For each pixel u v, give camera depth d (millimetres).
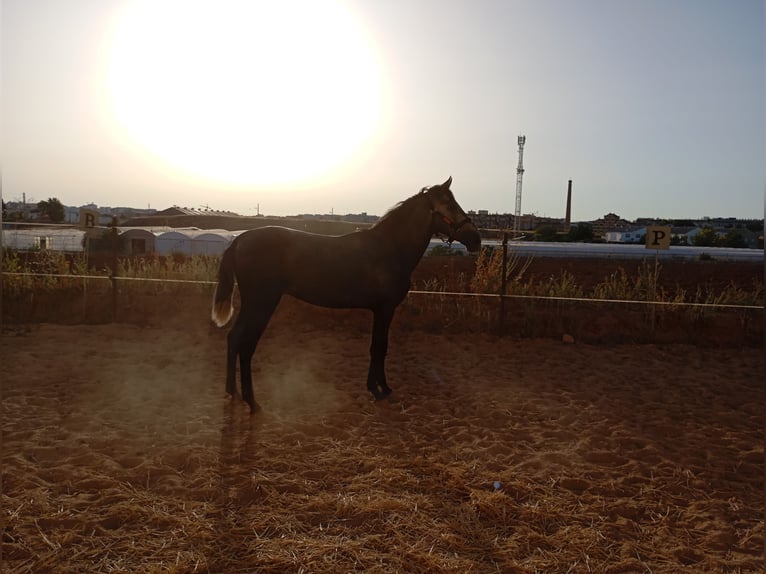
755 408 6215
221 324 5809
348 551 3279
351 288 5840
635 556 3365
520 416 5785
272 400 6117
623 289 10938
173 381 6676
